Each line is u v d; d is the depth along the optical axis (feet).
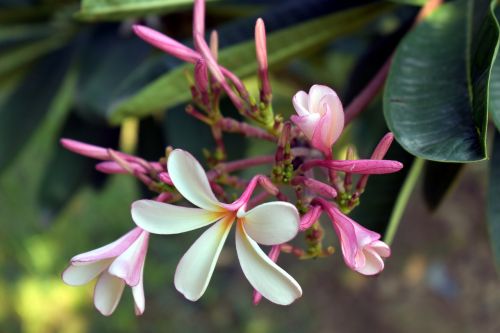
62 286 5.96
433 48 1.65
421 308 6.84
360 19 1.85
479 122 1.43
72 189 2.58
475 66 1.54
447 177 1.90
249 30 1.83
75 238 6.22
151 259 6.19
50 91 2.41
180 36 2.41
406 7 2.25
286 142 1.50
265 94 1.59
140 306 1.44
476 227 7.11
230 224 1.42
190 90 1.74
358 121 2.61
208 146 2.27
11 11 2.39
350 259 1.40
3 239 5.98
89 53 2.23
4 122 2.39
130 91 1.97
